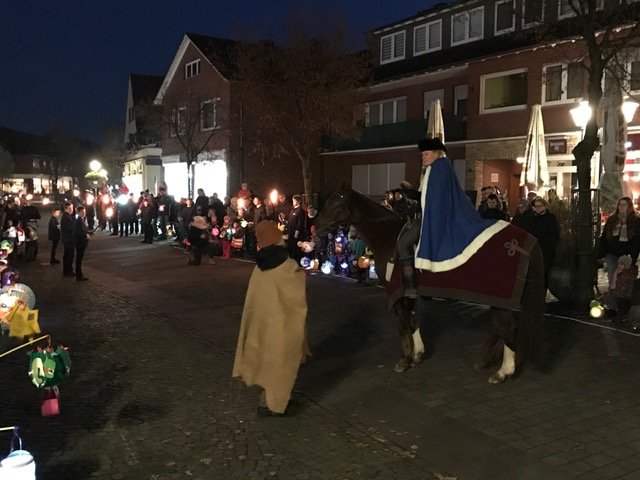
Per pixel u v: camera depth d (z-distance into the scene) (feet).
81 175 223.71
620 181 43.24
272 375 18.58
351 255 44.19
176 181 124.36
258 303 18.80
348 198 24.00
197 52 106.01
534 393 20.75
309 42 78.74
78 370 24.03
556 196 45.85
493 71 73.41
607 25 35.50
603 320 30.45
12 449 13.01
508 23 79.66
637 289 28.60
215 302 37.52
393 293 22.29
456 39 88.12
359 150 96.12
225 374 23.47
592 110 32.32
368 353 25.84
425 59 90.99
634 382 21.62
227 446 17.06
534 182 51.57
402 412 19.40
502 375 21.62
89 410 19.75
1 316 23.89
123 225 96.58
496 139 72.90
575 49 56.54
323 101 77.25
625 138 43.11
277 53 78.84
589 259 32.12
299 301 18.85
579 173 32.42
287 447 16.99
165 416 19.24
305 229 48.85
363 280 42.11
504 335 20.94
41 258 63.46
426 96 88.74
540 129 51.78
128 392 21.48
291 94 78.33
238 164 100.83
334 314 33.09
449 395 20.75
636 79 45.50
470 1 84.74
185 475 15.38
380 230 23.59
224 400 20.66
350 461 16.14
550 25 41.04
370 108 98.53
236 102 97.81
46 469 15.60
